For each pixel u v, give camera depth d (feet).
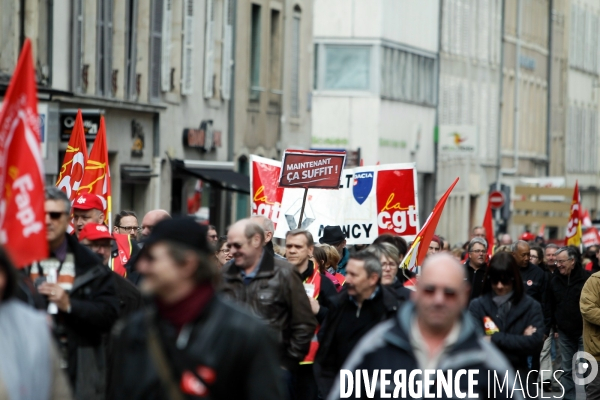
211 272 23.44
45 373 23.81
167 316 23.35
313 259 48.93
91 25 101.40
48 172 91.09
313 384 44.39
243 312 23.43
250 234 40.11
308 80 152.15
